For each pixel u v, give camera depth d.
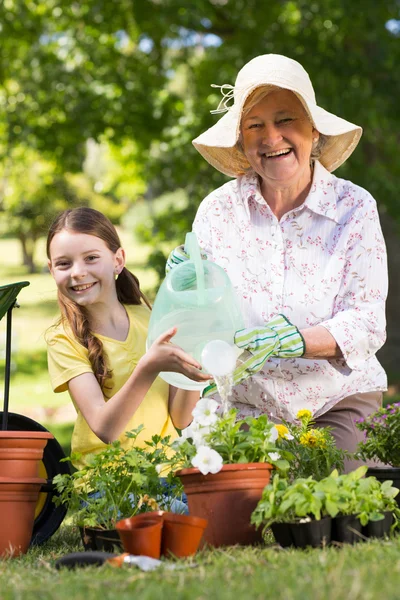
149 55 13.44
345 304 3.79
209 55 13.31
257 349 3.24
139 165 14.66
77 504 3.32
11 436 3.34
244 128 3.69
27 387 14.91
